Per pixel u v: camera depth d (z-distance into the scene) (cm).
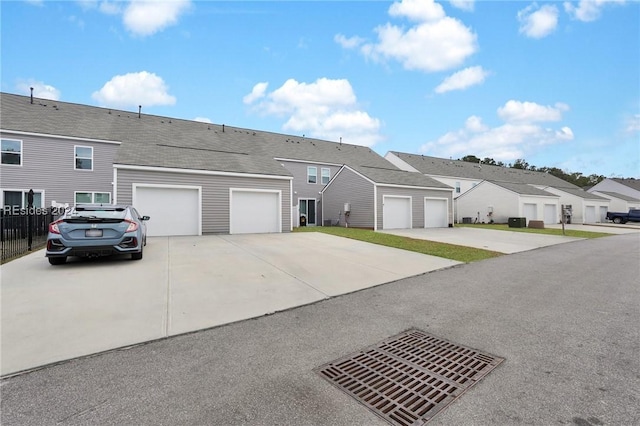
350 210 2156
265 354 313
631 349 323
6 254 836
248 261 789
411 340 349
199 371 277
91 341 337
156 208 1325
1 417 211
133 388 249
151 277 609
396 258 899
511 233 1841
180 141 2039
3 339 336
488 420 209
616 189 4622
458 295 535
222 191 1455
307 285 587
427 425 204
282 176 1591
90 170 1705
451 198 2322
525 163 7119
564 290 571
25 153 1562
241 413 217
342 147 2972
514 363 293
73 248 671
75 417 212
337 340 349
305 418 212
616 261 905
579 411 218
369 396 240
